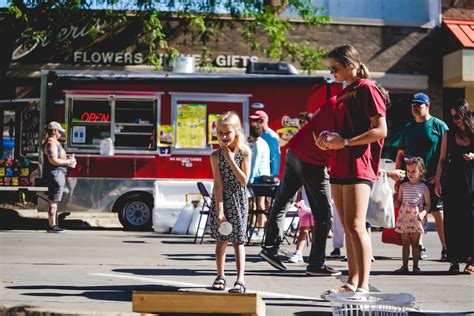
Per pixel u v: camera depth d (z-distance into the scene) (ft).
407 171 26.78
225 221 20.61
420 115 29.76
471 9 63.05
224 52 59.57
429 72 61.87
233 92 44.62
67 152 43.80
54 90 43.93
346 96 19.67
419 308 19.30
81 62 57.72
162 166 44.19
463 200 26.40
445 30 61.26
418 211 26.50
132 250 32.89
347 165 19.17
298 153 24.36
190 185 43.16
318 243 24.93
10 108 56.95
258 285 23.11
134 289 21.58
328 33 60.95
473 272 26.63
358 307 16.25
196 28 58.70
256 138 36.35
